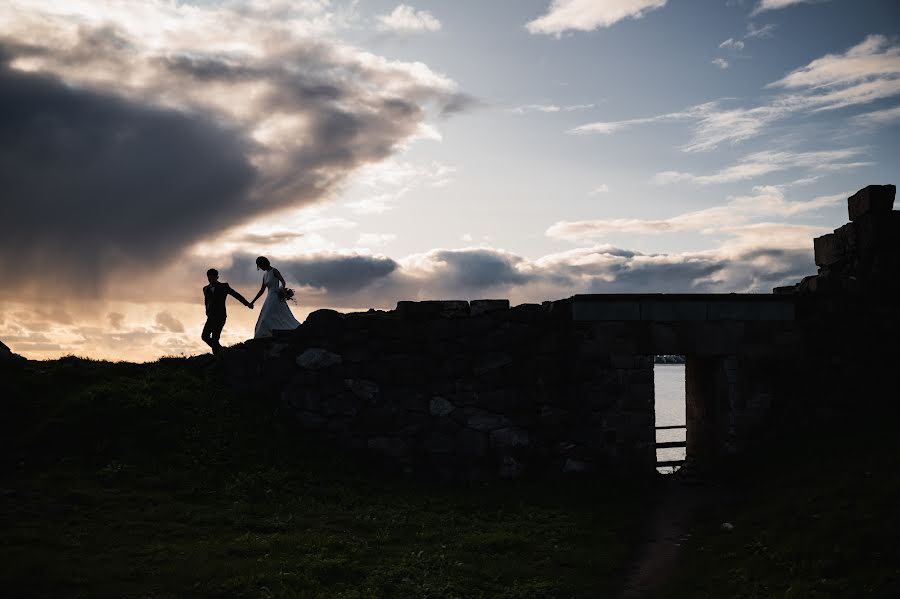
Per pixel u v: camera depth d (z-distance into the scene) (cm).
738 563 933
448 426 1503
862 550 870
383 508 1235
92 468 1207
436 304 1562
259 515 1112
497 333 1540
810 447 1396
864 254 1619
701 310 1504
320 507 1186
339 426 1505
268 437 1426
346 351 1547
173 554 889
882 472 1150
